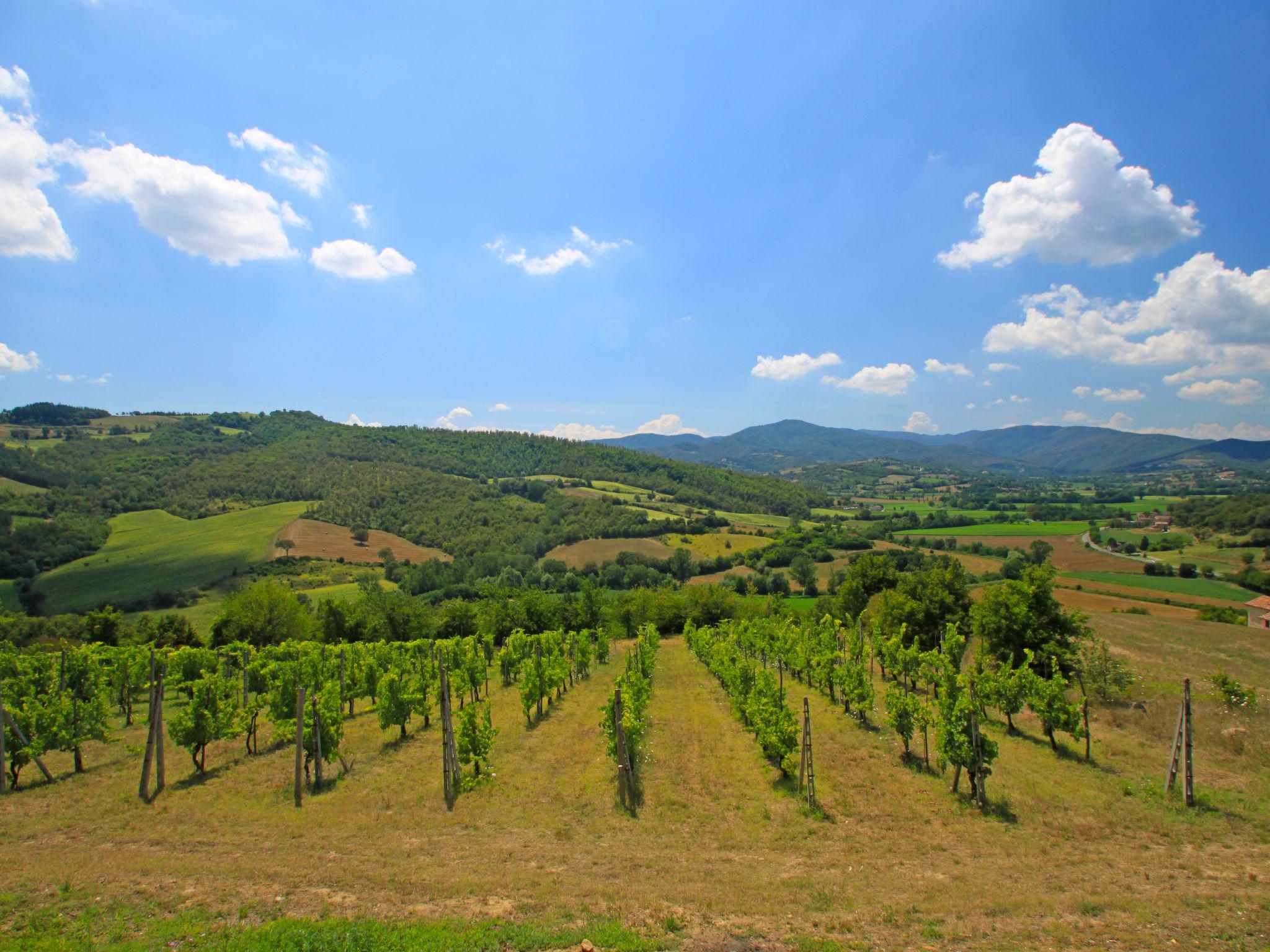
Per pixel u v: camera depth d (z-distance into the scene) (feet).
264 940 28.73
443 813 53.01
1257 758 57.26
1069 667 83.76
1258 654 116.06
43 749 62.18
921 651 119.14
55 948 27.86
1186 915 31.04
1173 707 72.18
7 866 39.04
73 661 98.99
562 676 104.68
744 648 149.59
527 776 63.52
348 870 38.91
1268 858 38.86
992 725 77.25
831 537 363.97
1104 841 43.24
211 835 46.62
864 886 36.68
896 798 54.75
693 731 82.33
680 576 318.04
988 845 43.68
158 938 29.35
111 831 47.78
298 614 181.88
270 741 78.69
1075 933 29.68
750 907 33.63
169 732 62.95
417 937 29.43
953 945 29.14
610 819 51.34
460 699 107.04
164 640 158.71
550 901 34.42
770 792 57.67
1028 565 90.48
